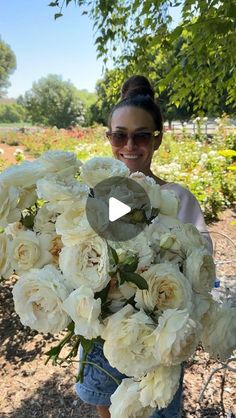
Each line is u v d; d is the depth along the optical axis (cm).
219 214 679
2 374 278
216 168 778
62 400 250
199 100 370
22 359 293
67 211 73
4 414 240
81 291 70
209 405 228
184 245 80
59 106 4428
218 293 122
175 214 85
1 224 78
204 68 288
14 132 2402
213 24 202
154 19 315
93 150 1130
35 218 81
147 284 72
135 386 76
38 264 77
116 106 158
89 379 133
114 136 156
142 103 152
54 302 72
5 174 79
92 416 235
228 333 80
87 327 70
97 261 71
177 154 1010
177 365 75
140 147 153
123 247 74
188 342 68
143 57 359
